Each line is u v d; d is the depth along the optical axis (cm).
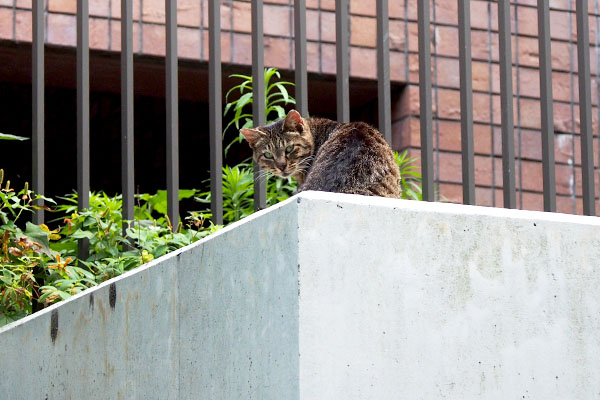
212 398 335
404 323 308
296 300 294
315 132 724
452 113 964
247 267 321
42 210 559
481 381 317
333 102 1028
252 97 624
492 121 976
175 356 360
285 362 297
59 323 445
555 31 1005
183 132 1046
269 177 730
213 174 557
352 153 598
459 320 316
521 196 982
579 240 339
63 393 437
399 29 954
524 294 328
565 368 330
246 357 318
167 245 557
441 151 956
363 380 299
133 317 390
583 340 334
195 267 353
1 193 554
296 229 297
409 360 307
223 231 337
